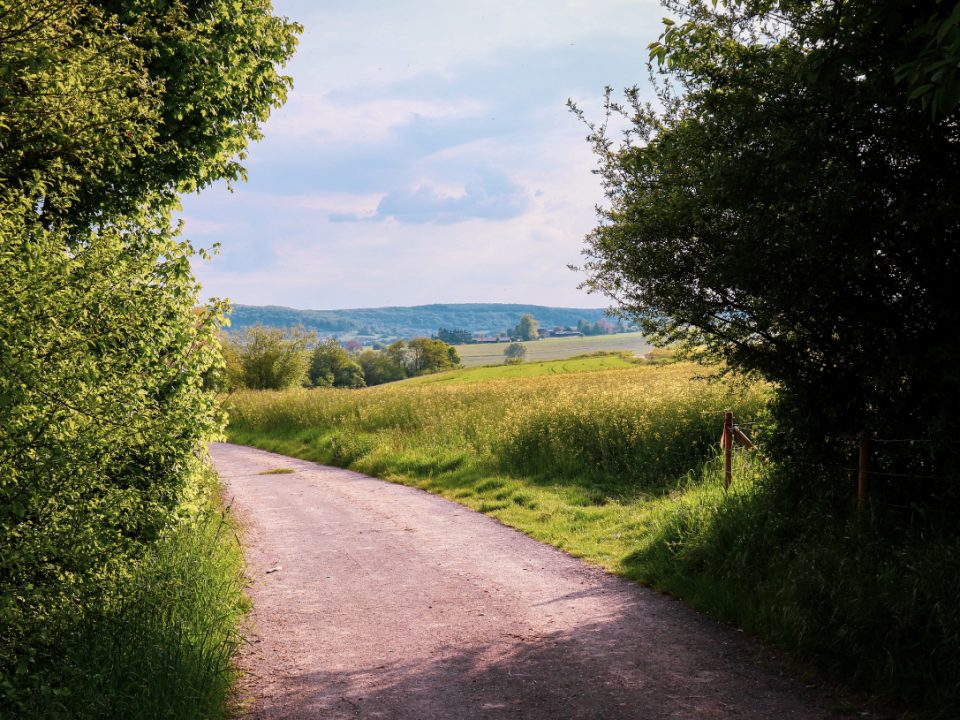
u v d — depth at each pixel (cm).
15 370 502
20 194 679
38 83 718
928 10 551
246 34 1156
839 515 776
